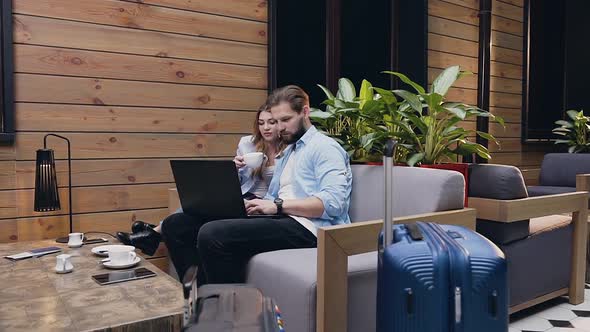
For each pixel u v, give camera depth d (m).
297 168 2.21
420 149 2.61
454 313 1.31
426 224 1.54
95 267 1.83
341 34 3.80
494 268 1.34
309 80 3.61
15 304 1.41
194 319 1.10
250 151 2.63
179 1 2.92
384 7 4.15
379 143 2.64
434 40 4.36
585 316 2.58
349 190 2.27
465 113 2.39
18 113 2.49
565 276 2.74
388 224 1.44
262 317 1.12
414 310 1.33
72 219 2.63
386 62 4.16
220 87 3.08
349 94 2.84
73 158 2.63
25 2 2.49
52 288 1.56
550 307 2.72
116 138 2.74
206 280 2.04
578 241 2.75
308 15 3.59
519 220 2.36
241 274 1.97
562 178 4.48
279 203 2.05
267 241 1.97
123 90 2.76
